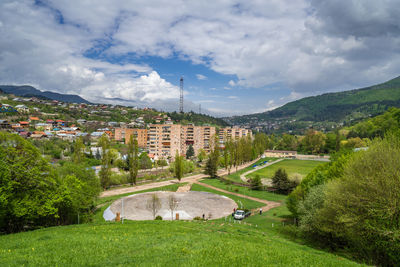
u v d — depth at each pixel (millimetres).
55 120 196000
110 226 27344
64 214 37688
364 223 21125
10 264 12773
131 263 13203
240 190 72125
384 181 20906
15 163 29922
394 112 144625
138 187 74125
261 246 19016
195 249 16234
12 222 31156
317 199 30000
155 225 28547
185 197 60938
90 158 110000
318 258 16844
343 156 38375
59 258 13930
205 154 151000
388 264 19844
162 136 127812
